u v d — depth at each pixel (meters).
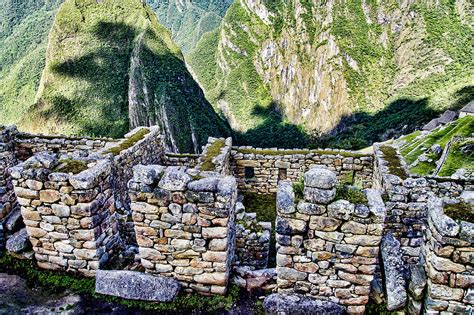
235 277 6.28
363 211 4.88
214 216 5.51
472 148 26.11
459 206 4.90
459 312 4.78
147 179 5.52
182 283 6.04
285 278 5.51
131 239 8.57
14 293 6.08
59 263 6.40
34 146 12.68
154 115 100.94
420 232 8.85
